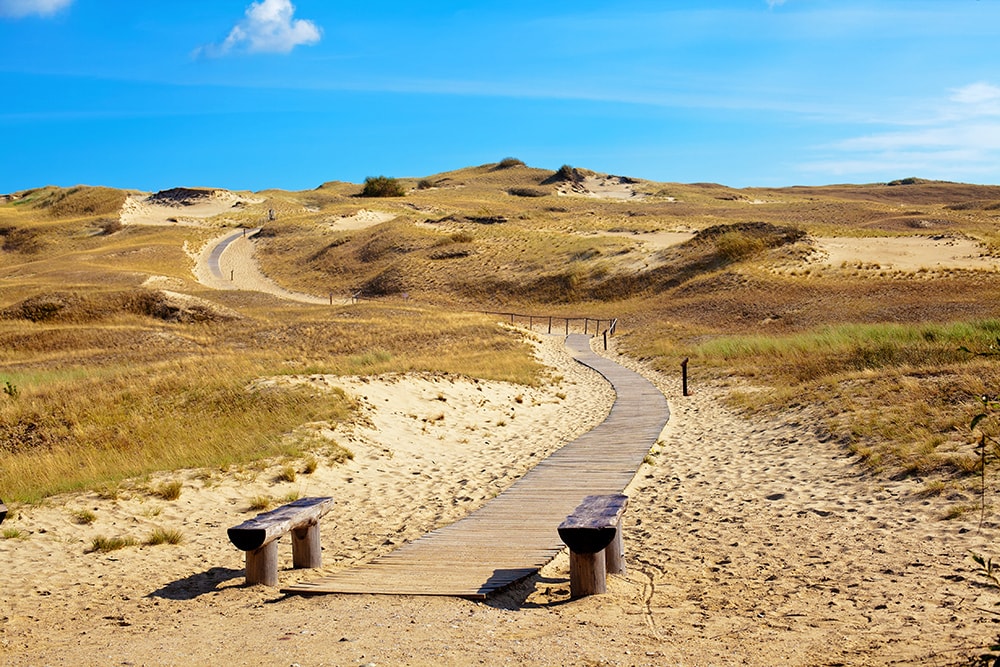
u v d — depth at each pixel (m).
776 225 64.00
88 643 6.41
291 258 89.94
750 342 32.59
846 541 9.36
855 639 5.93
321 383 19.97
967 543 8.76
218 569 9.18
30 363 36.75
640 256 67.50
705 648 5.77
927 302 43.38
